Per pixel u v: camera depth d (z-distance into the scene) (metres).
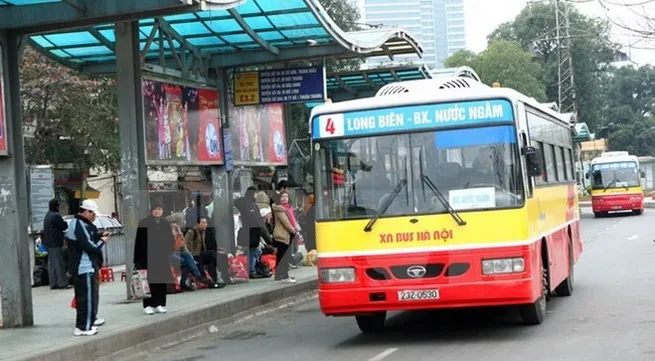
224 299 15.14
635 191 46.78
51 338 11.52
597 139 72.44
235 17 16.48
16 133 13.20
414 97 10.84
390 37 20.48
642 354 9.24
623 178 47.00
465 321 12.77
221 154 19.16
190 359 11.19
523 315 11.74
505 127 10.62
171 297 16.06
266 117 21.62
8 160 13.09
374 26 25.03
